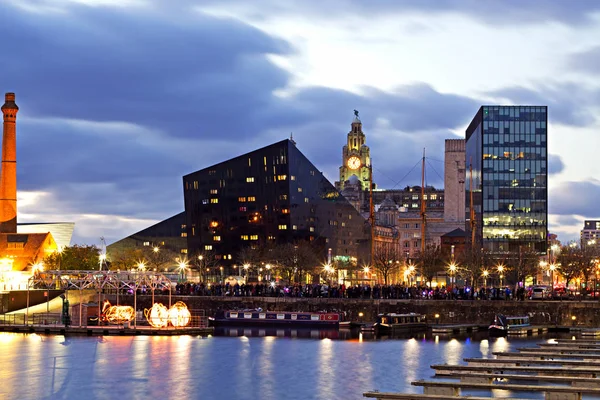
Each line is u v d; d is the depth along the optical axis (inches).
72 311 6973.4
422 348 5605.3
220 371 4736.7
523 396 3309.5
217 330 6776.6
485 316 6924.2
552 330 6688.0
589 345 4431.6
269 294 7657.5
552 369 3516.2
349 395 4089.6
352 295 7470.5
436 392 3129.9
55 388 4293.8
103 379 4507.9
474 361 3789.4
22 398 4082.2
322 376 4584.2
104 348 5546.3
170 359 5142.7
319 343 5910.4
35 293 7608.3
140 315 7239.2
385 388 4252.0
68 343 5767.7
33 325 6432.1
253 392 4188.0
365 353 5388.8
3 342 5797.2
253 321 7204.7
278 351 5497.1
